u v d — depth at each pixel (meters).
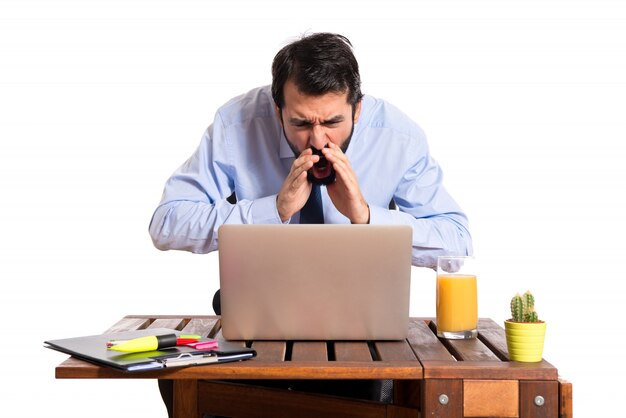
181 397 2.55
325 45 2.63
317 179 2.77
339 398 2.35
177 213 2.91
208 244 2.87
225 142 3.07
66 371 1.96
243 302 2.22
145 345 2.03
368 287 2.21
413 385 2.42
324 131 2.68
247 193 3.07
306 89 2.61
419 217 3.05
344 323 2.22
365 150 3.09
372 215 2.76
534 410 1.97
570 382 1.97
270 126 3.07
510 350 2.06
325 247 2.19
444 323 2.28
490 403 1.97
